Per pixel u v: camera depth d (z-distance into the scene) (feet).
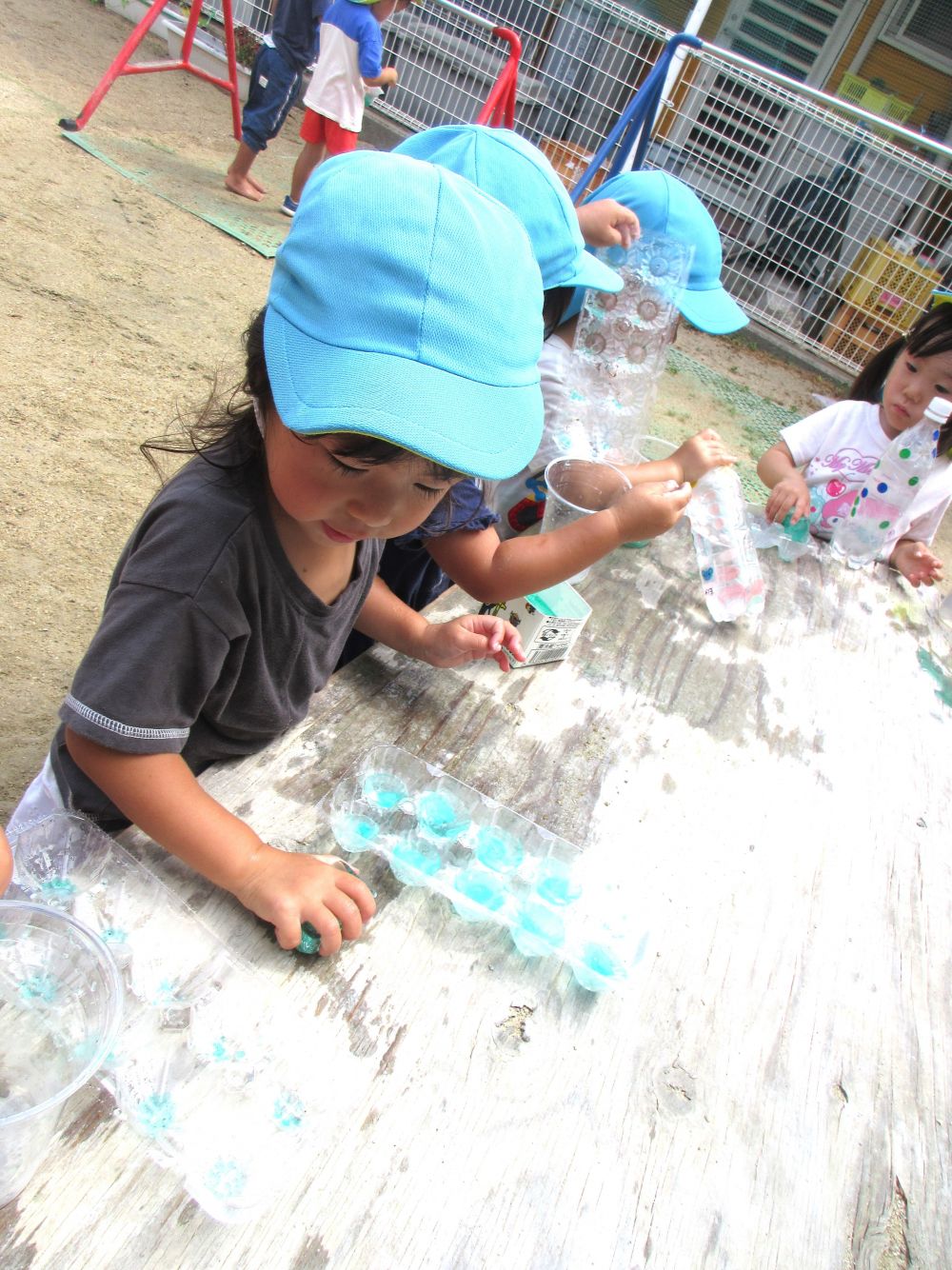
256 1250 1.92
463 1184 2.16
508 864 3.04
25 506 7.84
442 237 2.31
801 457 7.35
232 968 2.46
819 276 20.65
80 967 2.21
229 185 15.84
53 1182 1.90
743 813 3.69
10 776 5.72
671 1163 2.38
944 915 3.57
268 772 3.06
